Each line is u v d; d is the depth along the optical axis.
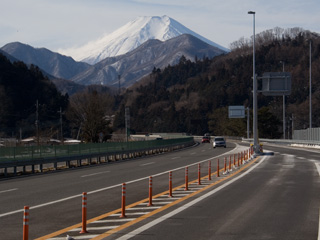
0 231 11.45
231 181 23.09
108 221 12.59
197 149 68.88
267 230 11.16
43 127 99.44
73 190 20.50
